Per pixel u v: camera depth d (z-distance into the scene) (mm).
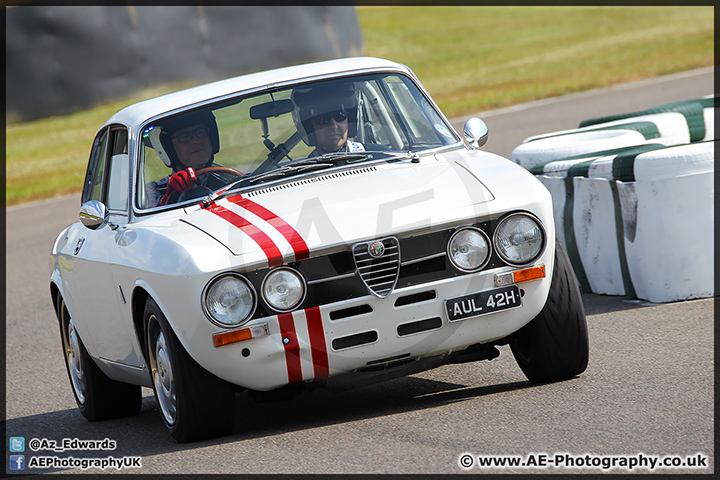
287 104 21453
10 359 32719
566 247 29641
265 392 18391
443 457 15680
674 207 25875
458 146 21641
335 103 21438
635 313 25516
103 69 100875
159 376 19562
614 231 27625
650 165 25938
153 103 22391
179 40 102125
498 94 86062
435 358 18594
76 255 22844
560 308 19000
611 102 71438
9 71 99438
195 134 20844
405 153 21031
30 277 48688
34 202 73188
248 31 103250
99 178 23828
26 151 90500
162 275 17781
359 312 17594
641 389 18422
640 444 15328
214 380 18141
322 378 17906
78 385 25125
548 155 31016
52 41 99812
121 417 24594
